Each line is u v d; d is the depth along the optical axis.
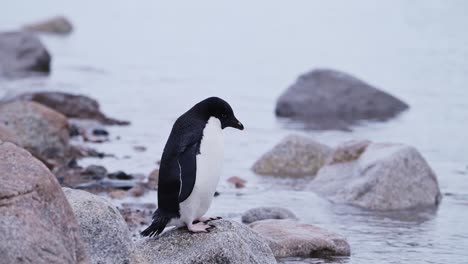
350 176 14.99
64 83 27.78
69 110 21.66
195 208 8.91
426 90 26.53
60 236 7.21
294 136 17.33
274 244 11.06
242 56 33.84
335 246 11.22
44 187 7.29
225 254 8.86
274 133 20.84
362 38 37.69
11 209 7.04
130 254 8.14
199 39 38.72
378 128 21.50
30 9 50.34
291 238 11.17
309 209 13.83
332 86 23.80
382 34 38.62
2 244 6.83
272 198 14.55
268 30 40.88
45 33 41.50
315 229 11.70
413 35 38.28
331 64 31.52
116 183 14.82
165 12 48.34
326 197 14.57
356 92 23.69
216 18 45.38
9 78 28.61
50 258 7.00
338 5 48.91
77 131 19.89
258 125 21.89
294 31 40.22
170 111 23.34
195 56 34.03
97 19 46.44
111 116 22.42
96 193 14.29
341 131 21.14
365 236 12.24
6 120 16.73
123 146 18.69
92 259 7.95
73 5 52.03
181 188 8.70
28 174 7.29
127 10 49.59
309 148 17.05
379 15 44.84
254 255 9.22
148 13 48.16
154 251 8.98
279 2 50.69
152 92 26.45
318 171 15.75
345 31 39.81
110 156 17.52
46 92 21.92
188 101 24.98
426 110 23.81
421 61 31.83
